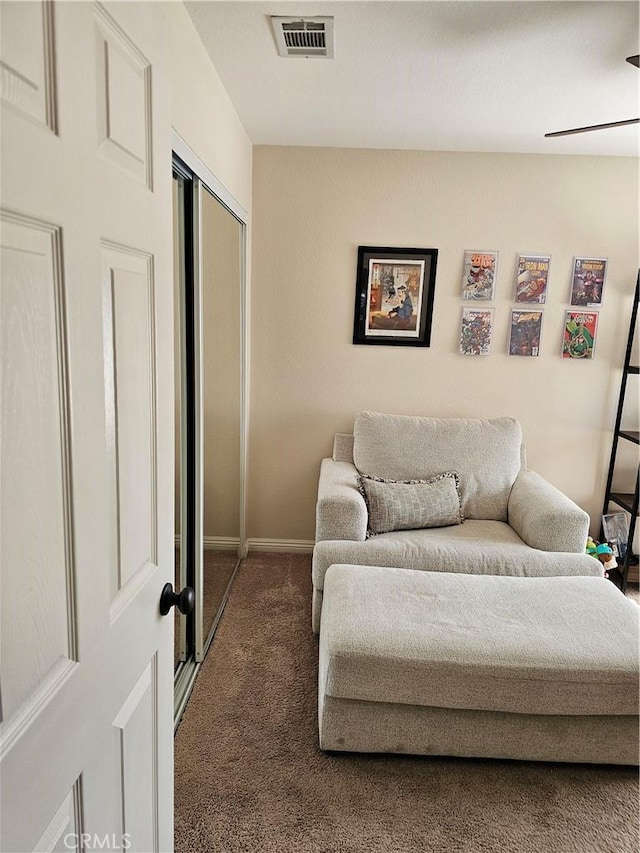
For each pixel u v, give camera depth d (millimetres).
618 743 1939
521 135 3008
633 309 3410
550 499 2936
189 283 2217
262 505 3768
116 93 890
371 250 3467
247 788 1870
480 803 1846
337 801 1832
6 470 644
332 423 3664
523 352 3539
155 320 1087
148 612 1104
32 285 677
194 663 2539
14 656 671
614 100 2473
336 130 3047
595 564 2670
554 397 3598
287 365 3605
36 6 667
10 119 619
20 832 692
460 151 3357
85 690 851
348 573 2383
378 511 3002
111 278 901
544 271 3463
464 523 3156
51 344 724
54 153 708
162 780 1236
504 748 1950
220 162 2465
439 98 2520
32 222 669
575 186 3385
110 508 929
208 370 2703
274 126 3016
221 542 3102
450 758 2027
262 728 2146
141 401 1039
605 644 1952
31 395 685
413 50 2059
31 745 708
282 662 2566
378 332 3559
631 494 3662
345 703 1940
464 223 3439
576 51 2021
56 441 745
